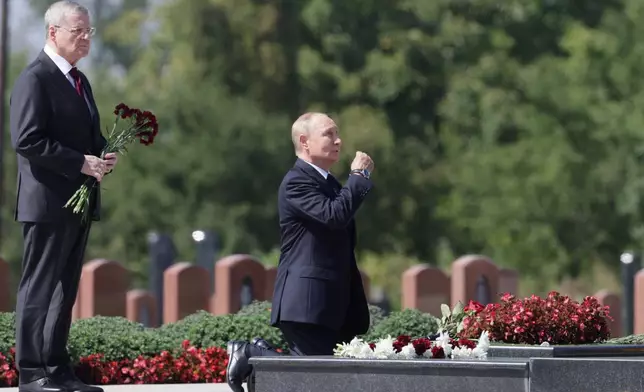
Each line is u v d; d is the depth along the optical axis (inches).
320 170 468.8
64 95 469.4
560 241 2020.2
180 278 949.8
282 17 2018.9
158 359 615.2
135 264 2011.6
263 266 961.5
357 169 462.0
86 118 474.9
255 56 2001.7
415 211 2011.6
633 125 2023.9
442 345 418.9
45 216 466.6
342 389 402.0
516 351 471.2
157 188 1958.7
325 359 405.1
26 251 473.4
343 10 2015.3
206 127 1961.1
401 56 1996.8
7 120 2219.5
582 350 470.6
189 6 1993.1
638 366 383.2
